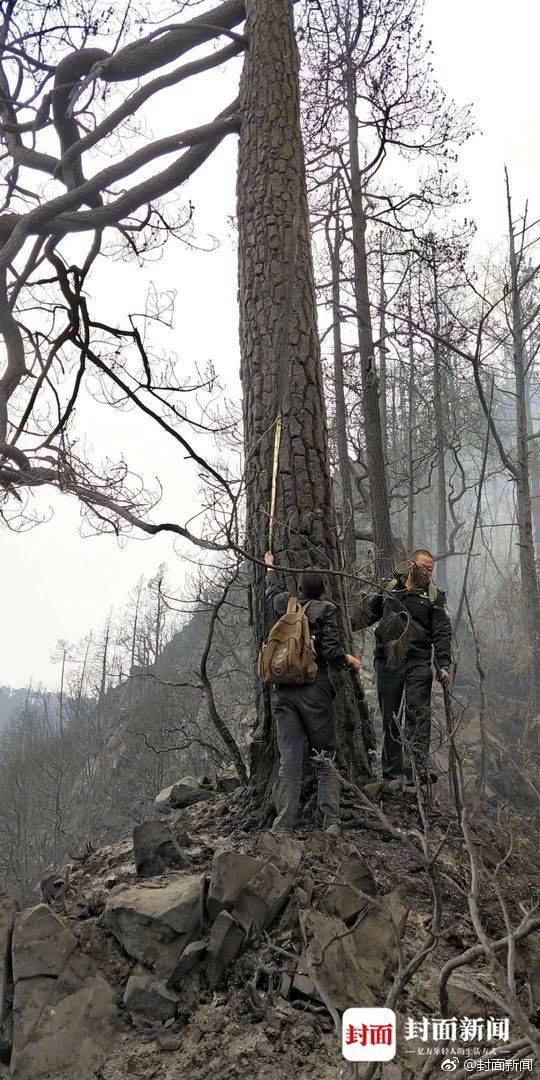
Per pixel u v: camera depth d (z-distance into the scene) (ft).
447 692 11.17
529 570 46.11
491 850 12.87
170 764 80.12
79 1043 8.34
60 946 9.07
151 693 102.12
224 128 19.30
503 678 43.83
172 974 9.04
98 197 23.20
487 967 9.85
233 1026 8.53
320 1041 8.25
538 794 12.50
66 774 120.98
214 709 15.23
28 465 14.05
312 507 15.02
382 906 8.84
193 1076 7.89
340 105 39.73
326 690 13.30
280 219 16.67
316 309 16.75
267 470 15.24
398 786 14.66
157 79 20.77
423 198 39.17
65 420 10.41
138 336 8.22
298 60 18.22
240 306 16.84
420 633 16.08
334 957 9.14
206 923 9.78
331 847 11.85
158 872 11.30
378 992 9.07
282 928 9.83
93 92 21.89
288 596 13.87
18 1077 8.00
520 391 46.80
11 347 17.11
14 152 22.74
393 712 16.15
